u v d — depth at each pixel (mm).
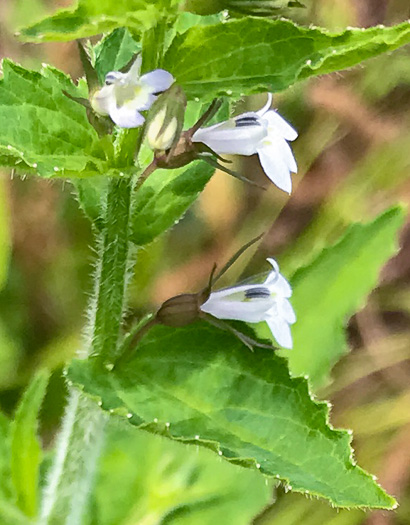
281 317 106
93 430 114
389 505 95
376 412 160
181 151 100
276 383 104
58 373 154
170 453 145
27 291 157
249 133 104
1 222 155
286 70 99
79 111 102
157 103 96
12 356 154
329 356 139
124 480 143
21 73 102
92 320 112
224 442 101
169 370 106
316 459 99
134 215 109
